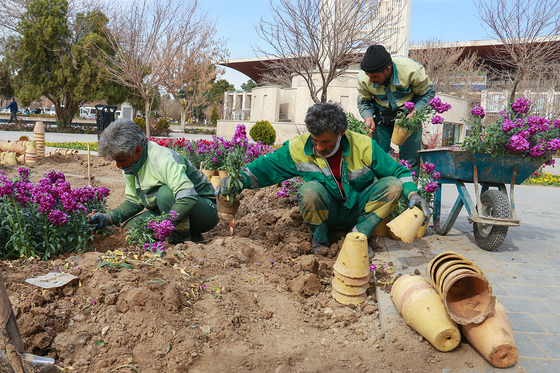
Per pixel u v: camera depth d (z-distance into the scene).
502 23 14.80
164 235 3.10
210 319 2.41
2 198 2.98
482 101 24.98
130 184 3.57
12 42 27.44
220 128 24.64
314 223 3.54
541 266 3.57
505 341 2.06
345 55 12.87
